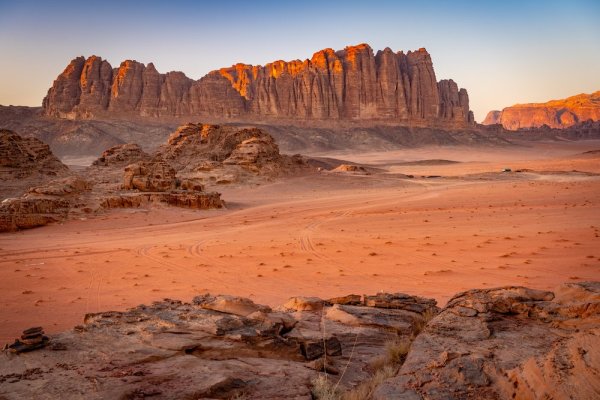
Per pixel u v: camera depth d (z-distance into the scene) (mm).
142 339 10359
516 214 57188
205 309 12477
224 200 89312
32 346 9672
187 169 114125
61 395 7672
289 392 8383
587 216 51281
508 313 10703
